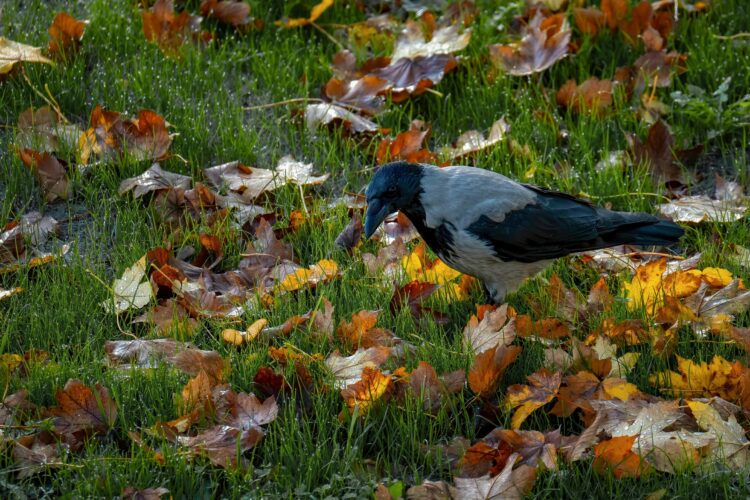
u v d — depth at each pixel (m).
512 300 9.82
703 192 11.55
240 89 12.98
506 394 8.06
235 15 14.13
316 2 14.82
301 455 7.37
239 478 7.21
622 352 8.78
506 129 12.09
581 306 9.22
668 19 13.80
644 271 9.28
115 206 10.94
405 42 13.42
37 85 12.49
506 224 9.02
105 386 8.02
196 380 7.77
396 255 10.02
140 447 7.25
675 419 7.47
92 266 9.93
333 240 10.48
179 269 9.84
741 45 13.47
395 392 8.02
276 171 11.35
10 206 10.53
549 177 11.53
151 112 11.44
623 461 7.16
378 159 11.73
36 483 7.23
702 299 9.02
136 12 14.13
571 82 12.72
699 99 12.45
